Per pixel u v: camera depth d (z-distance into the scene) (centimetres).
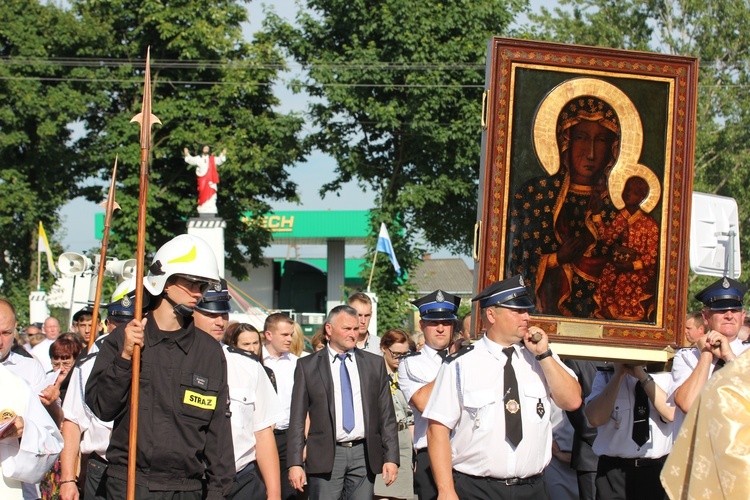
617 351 726
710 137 3509
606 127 735
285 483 1023
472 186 3500
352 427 912
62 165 3559
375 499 1058
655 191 740
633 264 735
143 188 573
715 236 1120
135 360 534
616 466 767
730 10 3616
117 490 549
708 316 734
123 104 3656
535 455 661
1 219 3369
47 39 3456
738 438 364
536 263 723
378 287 3462
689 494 379
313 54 3547
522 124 725
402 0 3341
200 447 556
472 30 3384
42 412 655
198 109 3494
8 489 652
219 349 571
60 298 3409
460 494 662
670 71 739
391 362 1095
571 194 730
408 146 3534
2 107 3369
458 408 658
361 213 4841
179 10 3450
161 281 554
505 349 666
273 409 768
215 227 2812
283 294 4972
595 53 731
